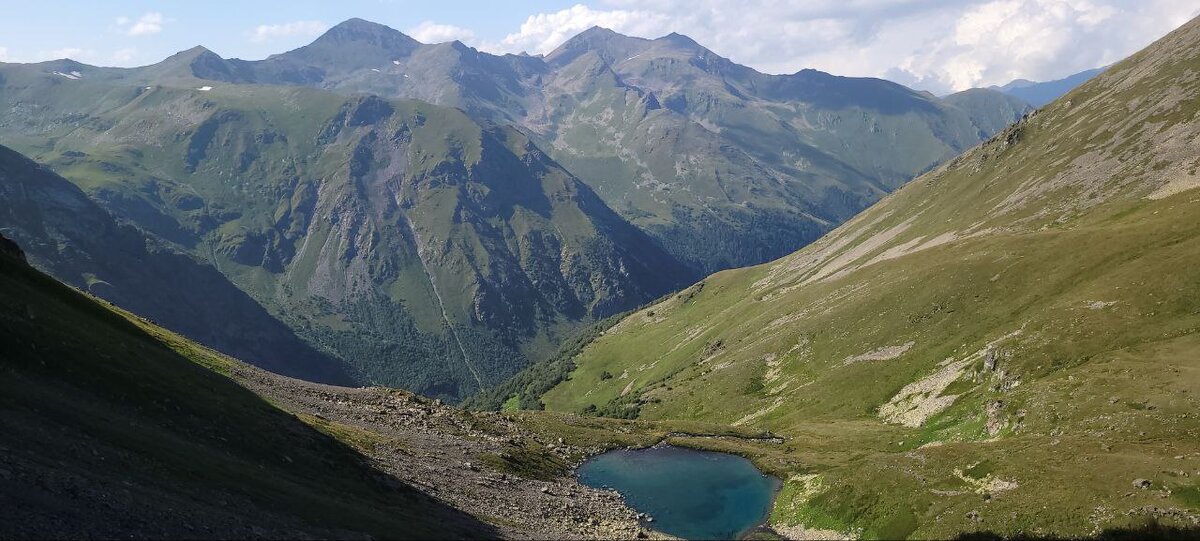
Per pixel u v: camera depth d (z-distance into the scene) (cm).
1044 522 6044
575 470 10831
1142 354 9769
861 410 14262
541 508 7781
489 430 11050
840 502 8206
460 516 6297
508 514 7088
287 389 9331
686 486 10231
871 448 11606
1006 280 15488
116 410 4941
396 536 4747
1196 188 16512
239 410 6419
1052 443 7825
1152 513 5631
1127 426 7825
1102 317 11388
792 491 9450
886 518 7450
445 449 8988
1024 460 7488
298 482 5297
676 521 8756
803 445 12456
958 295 16112
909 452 9156
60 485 3309
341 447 6906
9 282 6438
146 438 4566
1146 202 17475
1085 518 5875
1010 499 6638
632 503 9388
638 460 11619
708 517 8931
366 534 4497
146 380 5800
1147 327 10669
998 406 9925
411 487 6669
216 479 4391
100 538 3020
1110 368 9481
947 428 11088
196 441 5166
